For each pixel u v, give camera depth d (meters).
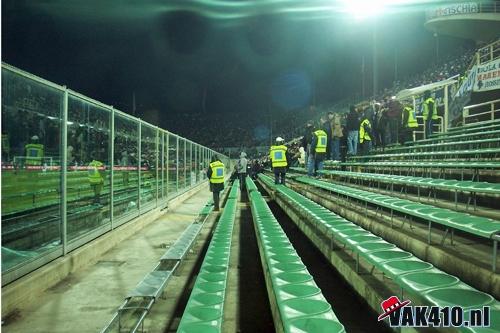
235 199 14.20
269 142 64.56
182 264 6.65
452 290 2.97
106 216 8.14
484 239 5.25
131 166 9.92
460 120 18.19
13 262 4.89
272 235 6.08
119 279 5.88
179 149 16.80
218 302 3.51
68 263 6.03
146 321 4.44
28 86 5.16
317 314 2.87
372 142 16.03
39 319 4.40
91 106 7.27
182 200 17.05
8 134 4.80
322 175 16.61
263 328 4.38
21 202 5.06
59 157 5.96
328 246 6.27
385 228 6.55
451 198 8.05
